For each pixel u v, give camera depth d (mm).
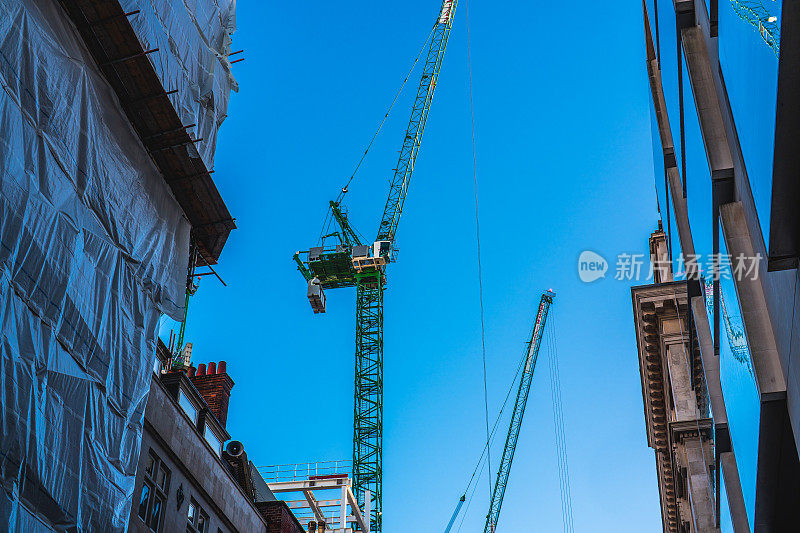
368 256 127688
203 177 38594
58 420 28000
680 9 29219
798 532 23078
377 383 124250
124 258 33781
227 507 42469
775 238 16781
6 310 26422
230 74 41969
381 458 119375
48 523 27156
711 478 58719
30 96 29156
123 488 30641
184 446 39250
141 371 33219
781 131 15164
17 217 27406
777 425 19875
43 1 31109
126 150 35438
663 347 66812
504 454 158500
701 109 25281
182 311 37062
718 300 27844
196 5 39562
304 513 56875
